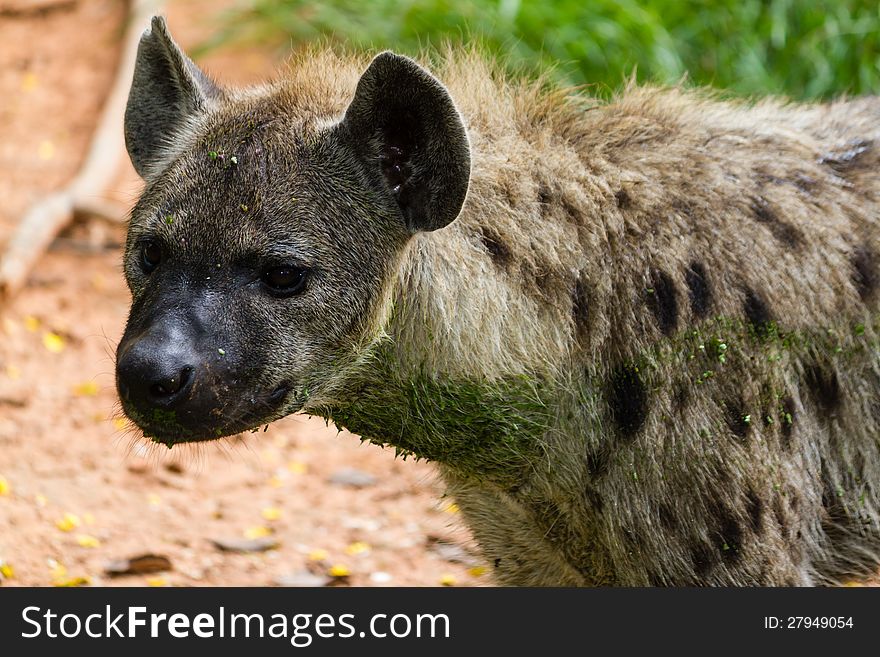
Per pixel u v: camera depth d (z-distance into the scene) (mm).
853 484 6023
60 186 12195
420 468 9070
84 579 7629
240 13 13656
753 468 5617
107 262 11195
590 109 6016
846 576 6238
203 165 5203
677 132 5969
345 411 5621
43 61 14281
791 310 5758
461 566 8055
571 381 5637
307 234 5133
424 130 5180
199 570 7879
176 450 9016
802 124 6309
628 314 5625
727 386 5633
